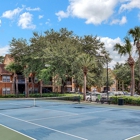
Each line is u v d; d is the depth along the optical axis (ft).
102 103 93.61
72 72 126.00
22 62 138.92
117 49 93.97
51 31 141.49
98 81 142.20
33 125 42.27
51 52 124.47
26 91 140.05
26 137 32.07
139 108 74.49
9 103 98.27
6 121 47.29
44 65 131.85
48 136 32.89
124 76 195.42
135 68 164.76
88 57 107.55
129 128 39.24
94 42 141.59
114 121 47.14
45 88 173.88
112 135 33.60
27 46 137.90
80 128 39.24
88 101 105.09
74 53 124.77
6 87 158.10
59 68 122.83
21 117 53.36
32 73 148.56
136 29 90.22
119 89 240.73
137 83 182.50
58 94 126.82
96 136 32.94
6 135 33.32
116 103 89.61
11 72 156.66
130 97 86.43
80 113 61.05
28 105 87.30
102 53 142.20
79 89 185.37
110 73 208.85
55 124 43.42
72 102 102.17
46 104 92.27
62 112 63.31
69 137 32.24
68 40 131.64
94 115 56.95
